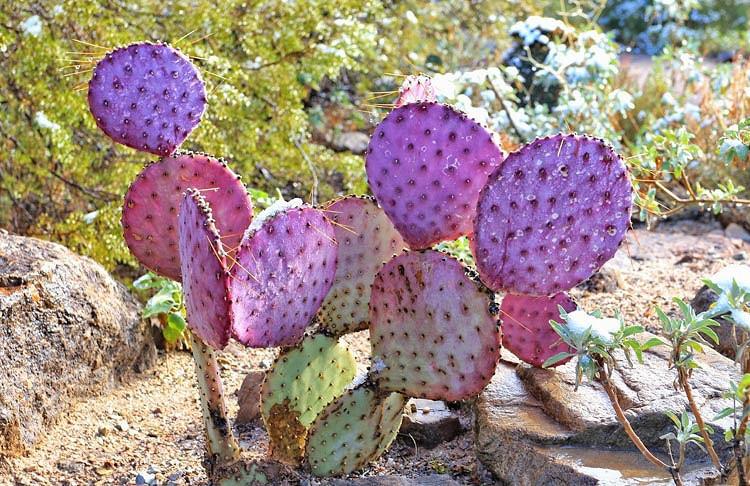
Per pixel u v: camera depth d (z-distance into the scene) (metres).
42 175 2.53
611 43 2.95
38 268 2.03
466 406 2.01
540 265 1.65
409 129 1.69
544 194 1.64
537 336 1.88
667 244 2.87
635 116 3.57
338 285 1.82
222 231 1.83
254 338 1.67
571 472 1.70
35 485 1.85
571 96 2.92
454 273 1.69
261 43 2.80
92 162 2.61
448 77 2.52
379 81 3.38
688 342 1.62
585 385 1.86
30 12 2.53
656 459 1.65
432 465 1.88
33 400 1.95
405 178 1.70
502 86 2.69
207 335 1.64
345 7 2.96
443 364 1.72
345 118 3.54
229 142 2.75
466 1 3.84
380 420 1.78
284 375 1.79
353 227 1.82
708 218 3.06
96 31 2.58
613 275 2.52
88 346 2.06
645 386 1.84
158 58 1.82
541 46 3.62
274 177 2.95
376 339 1.76
